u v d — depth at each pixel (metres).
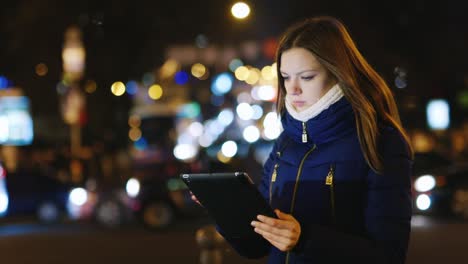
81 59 25.81
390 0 26.55
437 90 27.58
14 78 28.47
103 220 19.09
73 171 23.08
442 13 27.30
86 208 20.67
